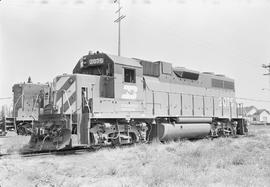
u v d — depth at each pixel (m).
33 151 10.71
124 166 7.71
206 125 16.09
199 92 16.41
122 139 11.59
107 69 11.52
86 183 6.05
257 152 10.13
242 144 12.67
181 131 14.27
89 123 10.23
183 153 9.55
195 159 8.27
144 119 12.93
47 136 10.29
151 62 13.68
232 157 8.72
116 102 11.25
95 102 10.55
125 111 11.59
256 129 28.11
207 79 17.36
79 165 7.88
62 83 11.04
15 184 5.88
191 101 15.63
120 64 11.57
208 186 5.63
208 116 16.47
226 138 15.17
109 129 11.08
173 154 9.60
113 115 11.05
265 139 15.21
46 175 6.57
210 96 17.20
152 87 13.27
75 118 10.38
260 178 6.20
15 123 18.80
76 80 10.65
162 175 6.29
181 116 14.56
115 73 11.31
